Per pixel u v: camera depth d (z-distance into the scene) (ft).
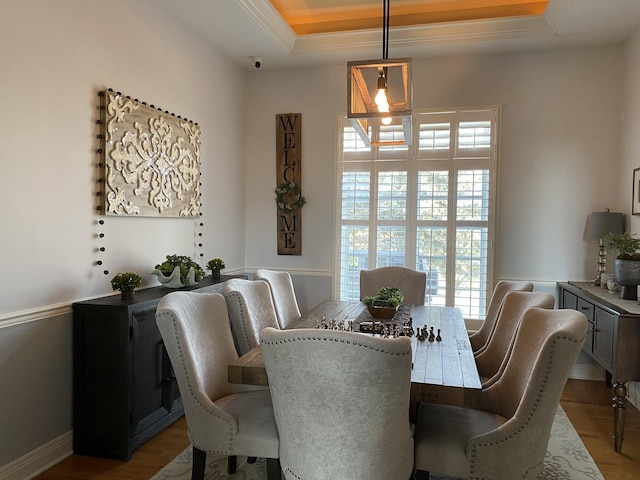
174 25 11.49
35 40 7.73
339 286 15.01
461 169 13.92
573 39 12.50
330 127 14.93
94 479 7.76
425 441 5.94
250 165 15.62
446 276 14.12
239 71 14.98
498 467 5.64
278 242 15.46
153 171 10.61
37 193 7.84
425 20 13.12
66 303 8.42
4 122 7.25
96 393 8.46
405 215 14.39
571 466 8.23
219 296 7.94
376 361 4.73
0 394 7.27
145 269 10.59
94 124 9.02
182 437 9.29
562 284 13.01
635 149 11.81
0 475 7.28
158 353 9.21
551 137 13.38
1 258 7.26
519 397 6.45
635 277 9.96
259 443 6.30
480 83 13.75
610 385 12.45
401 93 7.37
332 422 5.08
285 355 5.02
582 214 13.24
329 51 13.67
